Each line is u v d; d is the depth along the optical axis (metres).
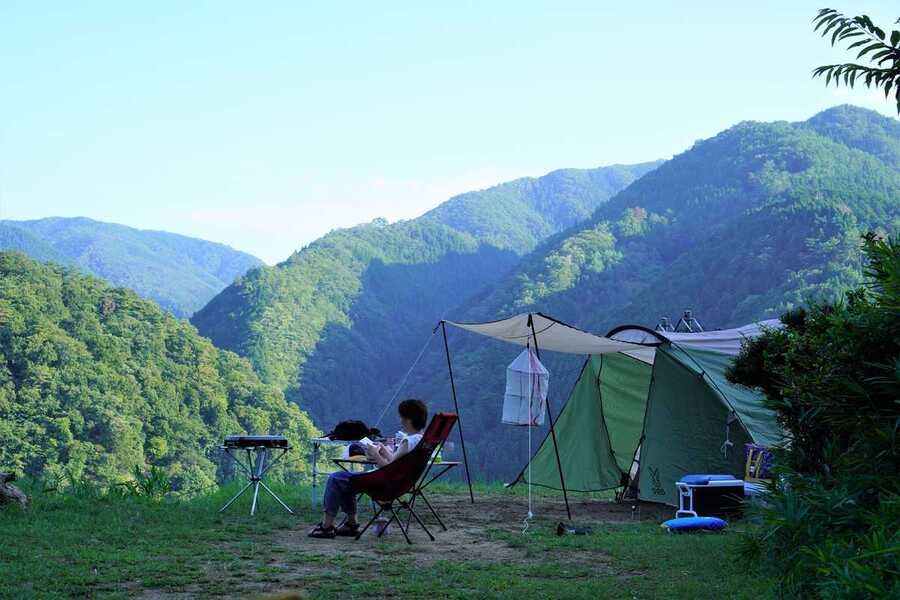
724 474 9.21
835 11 4.76
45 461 70.31
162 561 5.27
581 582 4.93
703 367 9.48
